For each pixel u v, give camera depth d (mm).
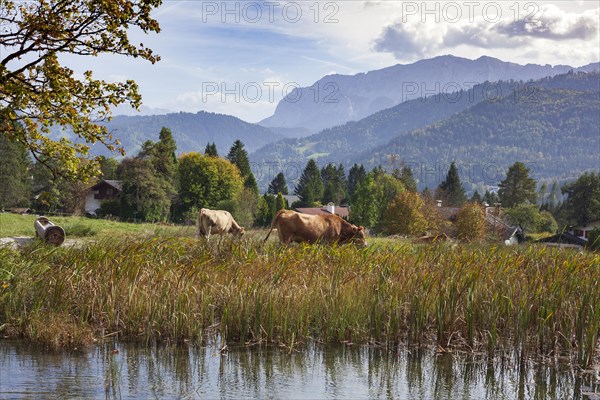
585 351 9695
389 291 11188
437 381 9031
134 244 13031
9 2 11609
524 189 113562
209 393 8273
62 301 11023
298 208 118250
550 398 8453
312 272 12172
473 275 11023
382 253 13625
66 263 12219
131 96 12188
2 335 10297
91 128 12164
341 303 11039
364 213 77375
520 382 9062
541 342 10125
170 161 82312
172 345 10227
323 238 17484
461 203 121688
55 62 11742
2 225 28859
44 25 11273
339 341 10727
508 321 10484
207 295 11000
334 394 8422
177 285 11000
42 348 9805
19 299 10875
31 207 79938
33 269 11836
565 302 10438
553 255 13555
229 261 12922
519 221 81125
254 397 8203
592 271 12109
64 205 77875
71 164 12328
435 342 10789
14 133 11867
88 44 12008
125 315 10727
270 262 12508
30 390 8016
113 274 11508
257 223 89375
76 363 9188
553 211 126875
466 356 10164
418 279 11352
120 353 9750
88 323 10844
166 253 13320
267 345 10469
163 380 8672
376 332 10781
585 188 86188
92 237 24672
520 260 12719
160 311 10547
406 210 64375
